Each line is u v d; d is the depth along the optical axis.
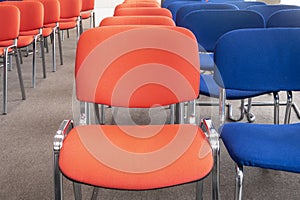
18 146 2.20
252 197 1.72
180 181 1.02
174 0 4.01
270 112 2.82
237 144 1.23
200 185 1.50
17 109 2.82
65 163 1.07
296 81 1.56
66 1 4.20
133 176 1.02
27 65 4.18
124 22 1.90
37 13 3.21
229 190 1.77
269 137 1.29
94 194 1.69
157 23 1.91
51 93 3.20
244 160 1.16
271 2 5.41
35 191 1.75
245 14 2.38
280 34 1.55
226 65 1.56
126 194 1.74
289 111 2.02
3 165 1.98
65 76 3.74
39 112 2.76
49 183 1.82
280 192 1.76
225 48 1.54
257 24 2.38
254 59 1.55
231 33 1.55
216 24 2.41
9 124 2.53
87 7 5.25
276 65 1.55
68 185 1.79
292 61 1.55
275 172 1.93
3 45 2.87
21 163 2.00
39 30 3.38
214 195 1.17
